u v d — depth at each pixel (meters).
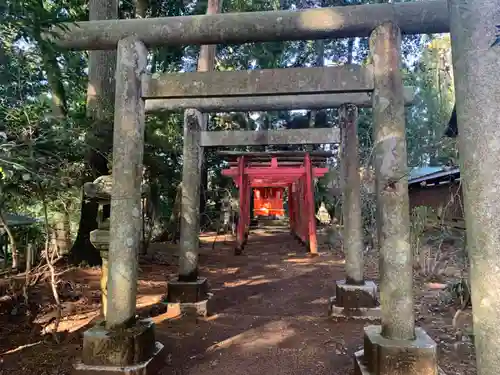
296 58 17.42
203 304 5.35
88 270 7.70
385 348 2.87
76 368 3.09
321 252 12.04
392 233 3.12
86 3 9.38
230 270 9.05
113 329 3.25
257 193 21.52
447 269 7.69
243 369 3.53
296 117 18.55
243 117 17.48
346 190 5.45
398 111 3.26
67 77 6.39
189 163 5.98
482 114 1.70
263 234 19.12
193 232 5.80
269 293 6.75
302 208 13.77
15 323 4.54
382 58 3.32
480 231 1.67
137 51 3.55
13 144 3.72
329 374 3.41
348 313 5.05
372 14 3.34
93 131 6.73
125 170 3.41
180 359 3.74
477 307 1.67
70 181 5.79
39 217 7.76
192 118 6.08
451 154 6.45
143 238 10.30
